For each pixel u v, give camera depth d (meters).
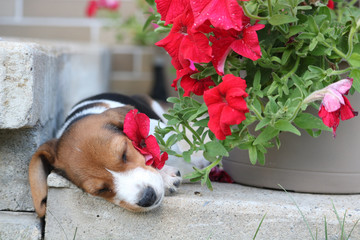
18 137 0.88
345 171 0.88
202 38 0.76
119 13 1.95
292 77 0.80
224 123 0.75
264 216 0.83
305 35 0.80
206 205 0.84
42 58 0.92
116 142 0.86
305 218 0.83
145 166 0.86
